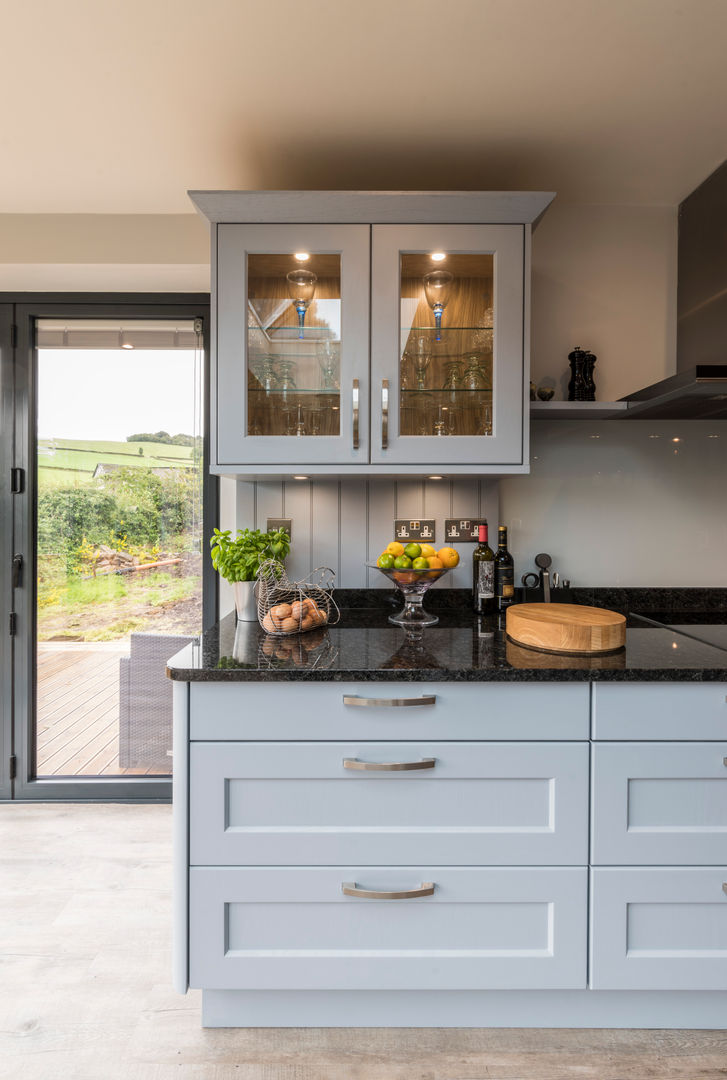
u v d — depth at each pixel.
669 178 2.07
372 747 1.39
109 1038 1.43
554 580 2.26
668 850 1.39
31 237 2.28
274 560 1.99
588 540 2.28
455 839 1.39
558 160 1.97
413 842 1.39
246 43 1.47
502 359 1.84
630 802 1.40
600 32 1.44
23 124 1.77
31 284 2.48
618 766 1.39
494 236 1.82
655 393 1.80
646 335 2.25
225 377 1.83
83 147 1.89
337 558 2.26
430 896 1.40
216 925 1.39
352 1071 1.35
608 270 2.25
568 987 1.40
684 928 1.40
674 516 2.27
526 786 1.40
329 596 2.03
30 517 2.57
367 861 1.40
